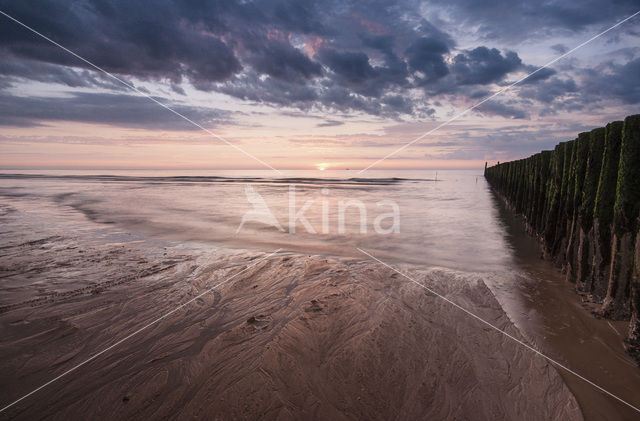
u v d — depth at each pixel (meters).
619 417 2.53
